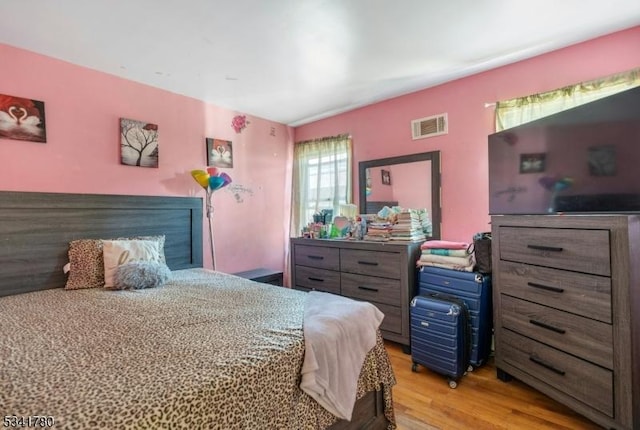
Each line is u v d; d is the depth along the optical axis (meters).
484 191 2.63
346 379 1.35
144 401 0.85
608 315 1.46
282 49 2.23
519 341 1.91
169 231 2.90
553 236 1.70
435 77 2.72
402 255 2.53
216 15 1.83
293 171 4.09
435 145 2.90
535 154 1.96
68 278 2.26
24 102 2.20
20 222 2.14
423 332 2.18
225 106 3.38
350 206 3.32
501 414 1.72
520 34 2.07
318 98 3.19
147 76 2.65
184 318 1.52
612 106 1.59
